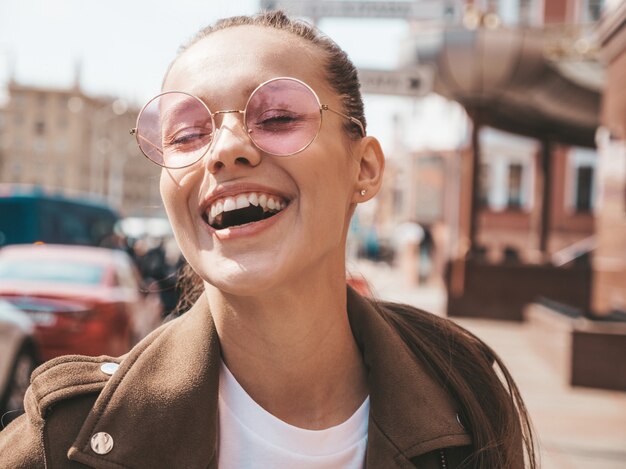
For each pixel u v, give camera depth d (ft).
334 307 4.18
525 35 32.30
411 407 4.16
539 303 32.22
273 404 4.10
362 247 112.88
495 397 4.69
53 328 19.30
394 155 95.61
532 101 38.29
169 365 3.87
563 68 34.68
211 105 3.76
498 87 35.22
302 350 4.03
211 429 3.78
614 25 25.26
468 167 42.19
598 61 32.63
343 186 4.05
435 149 70.54
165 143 3.89
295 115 3.74
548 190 48.32
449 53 32.83
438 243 69.21
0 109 275.39
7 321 16.22
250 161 3.65
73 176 277.23
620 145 27.68
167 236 77.46
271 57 3.85
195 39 4.15
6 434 3.88
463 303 41.09
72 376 3.83
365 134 4.39
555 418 18.60
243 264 3.61
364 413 4.24
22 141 276.21
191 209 3.85
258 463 3.91
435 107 72.38
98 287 21.79
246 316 3.92
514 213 74.43
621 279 28.19
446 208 69.36
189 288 5.48
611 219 29.96
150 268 39.29
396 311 5.28
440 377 4.64
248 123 3.70
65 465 3.58
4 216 46.39
